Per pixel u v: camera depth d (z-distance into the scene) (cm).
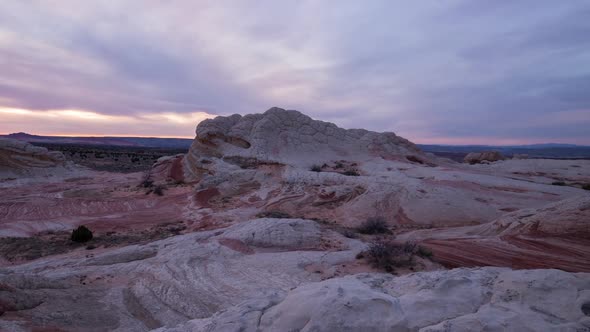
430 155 5956
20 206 2880
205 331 553
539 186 3045
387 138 5672
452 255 1452
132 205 3069
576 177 4372
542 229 1578
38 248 1803
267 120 4700
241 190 3428
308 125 5156
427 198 2597
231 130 4638
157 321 969
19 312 855
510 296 496
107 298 1086
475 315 452
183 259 1398
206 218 2514
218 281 1205
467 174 3675
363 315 488
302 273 1267
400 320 474
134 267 1374
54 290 1055
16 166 4397
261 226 1747
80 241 1925
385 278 723
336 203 2888
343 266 1338
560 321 421
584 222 1481
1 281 934
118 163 7106
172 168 4731
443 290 546
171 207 3008
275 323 525
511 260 1351
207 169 4022
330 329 469
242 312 588
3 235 2080
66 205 2986
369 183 3000
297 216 2623
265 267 1332
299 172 3522
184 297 1091
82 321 892
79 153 8475
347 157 4888
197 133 4681
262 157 4084
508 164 5431
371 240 1845
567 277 505
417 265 1327
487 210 2409
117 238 2008
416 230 2102
